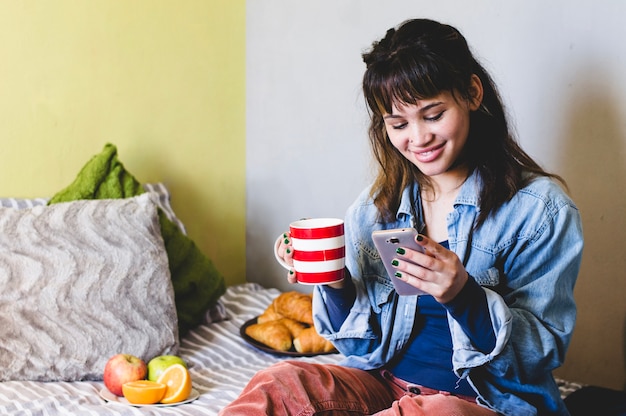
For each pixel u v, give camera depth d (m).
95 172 2.21
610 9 1.83
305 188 2.66
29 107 2.26
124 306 1.94
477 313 1.19
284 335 2.06
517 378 1.27
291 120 2.67
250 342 2.08
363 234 1.47
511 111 2.05
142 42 2.50
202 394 1.76
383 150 1.44
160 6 2.53
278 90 2.70
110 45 2.42
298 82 2.63
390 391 1.41
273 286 2.81
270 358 2.03
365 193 1.52
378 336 1.44
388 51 1.26
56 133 2.33
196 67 2.65
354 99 2.45
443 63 1.22
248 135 2.83
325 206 2.60
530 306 1.29
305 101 2.61
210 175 2.74
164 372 1.75
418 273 1.14
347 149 2.50
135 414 1.60
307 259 1.31
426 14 2.22
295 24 2.61
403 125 1.29
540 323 1.28
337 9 2.47
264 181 2.80
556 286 1.29
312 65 2.57
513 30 2.02
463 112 1.27
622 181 1.86
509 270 1.34
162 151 2.59
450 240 1.37
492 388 1.28
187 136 2.65
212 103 2.71
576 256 1.30
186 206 2.67
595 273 1.93
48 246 1.93
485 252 1.34
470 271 1.35
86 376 1.84
